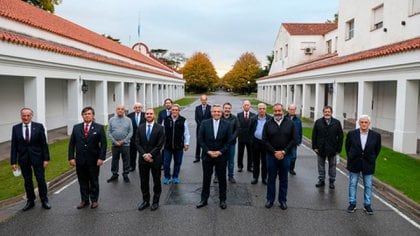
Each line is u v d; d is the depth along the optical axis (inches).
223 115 363.9
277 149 276.2
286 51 1648.6
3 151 509.4
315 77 901.2
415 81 498.6
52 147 528.7
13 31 538.3
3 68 437.4
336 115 765.3
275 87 1742.1
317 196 312.7
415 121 502.6
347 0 861.8
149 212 268.2
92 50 877.8
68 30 840.3
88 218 255.6
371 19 732.0
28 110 268.4
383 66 536.1
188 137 351.6
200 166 431.5
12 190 313.9
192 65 3427.7
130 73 984.3
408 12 587.5
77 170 275.6
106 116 808.3
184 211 270.7
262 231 233.8
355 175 271.7
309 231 234.5
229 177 356.8
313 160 478.0
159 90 1658.5
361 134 269.4
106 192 319.6
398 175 373.1
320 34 1550.2
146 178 275.3
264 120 346.0
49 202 290.8
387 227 243.3
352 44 831.7
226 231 233.3
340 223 249.3
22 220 251.4
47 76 542.0
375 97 816.9
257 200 299.1
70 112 660.7
